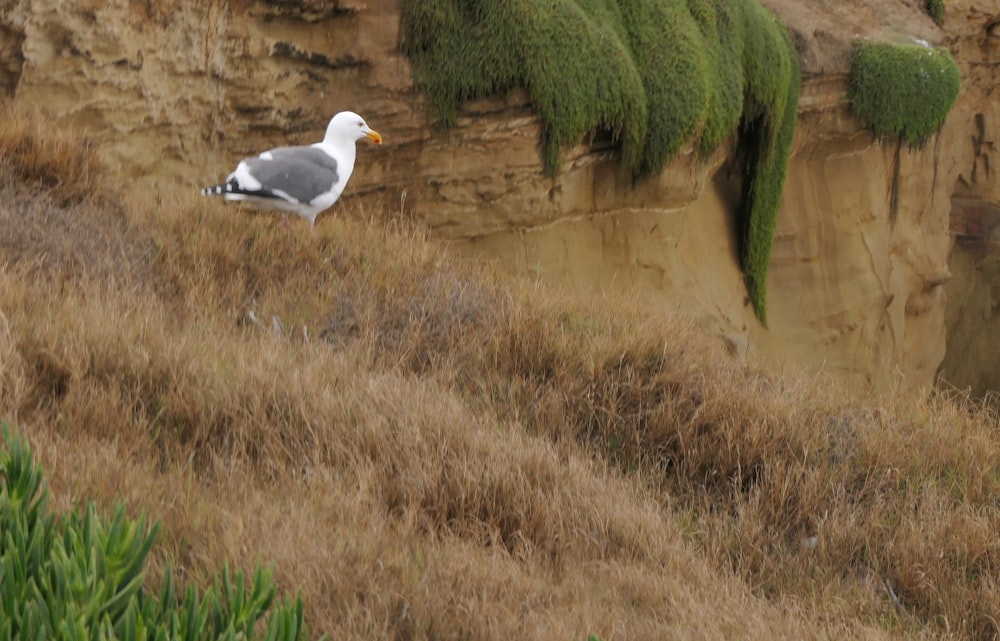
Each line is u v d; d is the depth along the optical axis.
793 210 20.67
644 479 9.10
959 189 26.58
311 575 5.81
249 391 7.80
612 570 7.29
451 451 7.91
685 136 15.59
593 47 14.21
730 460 9.42
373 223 12.06
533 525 7.56
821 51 19.84
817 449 9.69
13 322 7.61
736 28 17.08
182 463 7.00
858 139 21.02
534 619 6.09
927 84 20.80
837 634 7.29
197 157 12.68
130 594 4.42
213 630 4.48
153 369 7.71
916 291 23.84
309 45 13.15
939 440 10.19
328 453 7.47
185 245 10.29
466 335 10.18
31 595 4.26
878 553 8.73
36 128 10.58
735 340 18.41
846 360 21.56
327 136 10.60
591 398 9.73
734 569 8.35
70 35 11.57
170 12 12.12
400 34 13.53
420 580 6.11
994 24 25.08
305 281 10.34
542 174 14.48
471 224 14.41
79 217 9.91
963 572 8.51
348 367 8.67
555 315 10.75
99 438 6.95
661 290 17.09
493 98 13.80
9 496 4.79
